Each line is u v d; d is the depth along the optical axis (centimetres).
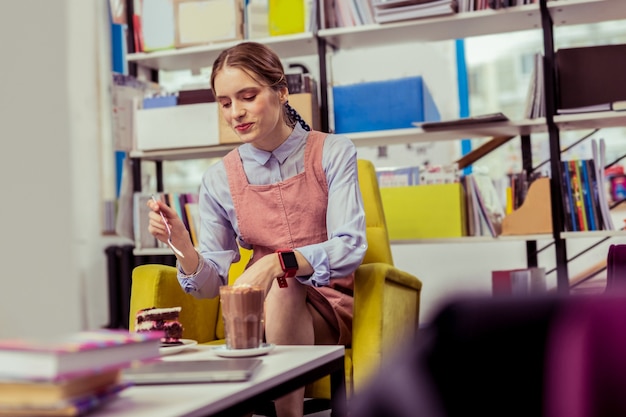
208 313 220
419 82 304
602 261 337
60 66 409
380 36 317
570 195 285
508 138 320
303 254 165
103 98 422
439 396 29
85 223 412
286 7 319
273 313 167
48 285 403
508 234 289
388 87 308
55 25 409
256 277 156
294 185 190
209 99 322
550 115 287
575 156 371
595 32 386
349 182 187
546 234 284
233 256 191
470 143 375
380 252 218
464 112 375
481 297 29
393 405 30
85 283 409
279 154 192
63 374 78
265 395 106
